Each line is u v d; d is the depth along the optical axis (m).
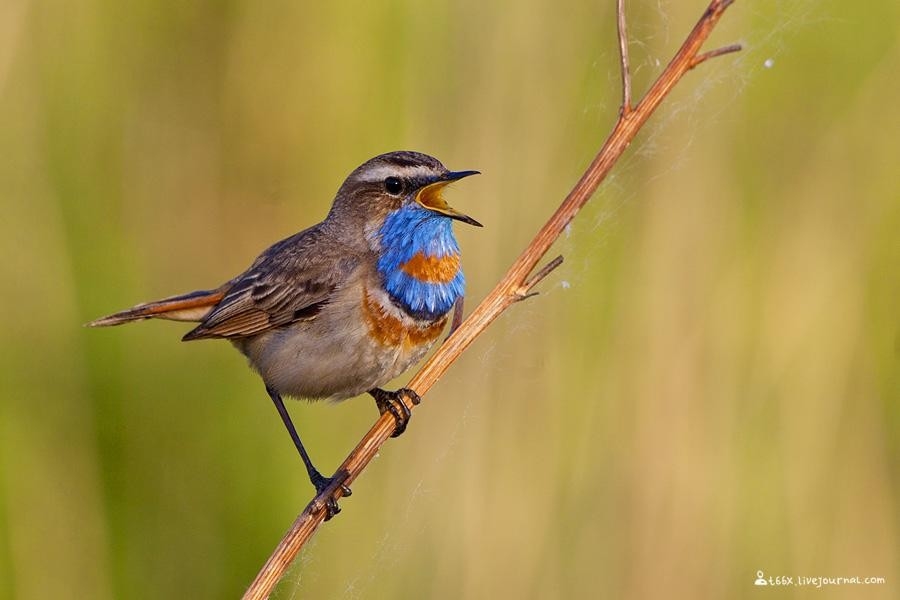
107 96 13.64
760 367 11.98
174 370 13.20
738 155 12.37
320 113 13.34
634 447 11.83
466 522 11.64
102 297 13.14
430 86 12.72
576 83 12.41
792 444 11.88
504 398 11.91
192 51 13.83
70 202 13.34
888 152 12.47
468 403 11.93
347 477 8.77
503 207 12.20
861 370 12.11
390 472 11.95
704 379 11.93
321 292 9.93
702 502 11.76
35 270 12.90
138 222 13.58
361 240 10.08
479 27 12.50
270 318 10.04
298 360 10.02
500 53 12.41
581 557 11.63
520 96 12.36
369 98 13.13
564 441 11.84
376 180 10.02
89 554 12.24
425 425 11.94
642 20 12.52
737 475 11.82
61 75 13.40
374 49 13.13
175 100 13.80
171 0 13.79
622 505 11.77
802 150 12.45
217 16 13.78
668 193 12.16
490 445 11.81
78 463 12.60
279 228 13.65
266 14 13.62
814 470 11.87
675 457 11.81
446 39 12.66
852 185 12.45
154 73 13.80
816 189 12.41
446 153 12.48
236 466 12.86
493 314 8.73
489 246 12.16
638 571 11.65
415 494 11.83
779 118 12.48
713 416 11.89
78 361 12.92
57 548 12.18
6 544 12.06
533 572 11.56
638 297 12.00
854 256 12.27
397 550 11.79
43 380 12.79
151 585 12.31
